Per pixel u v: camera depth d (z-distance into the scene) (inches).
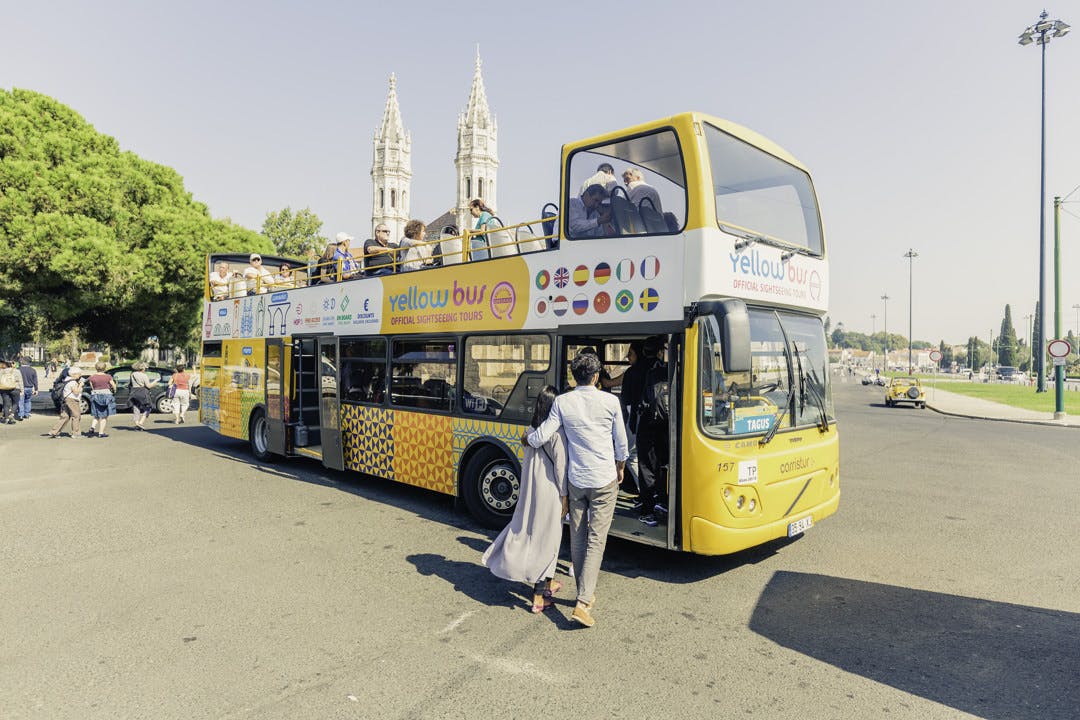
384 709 135.2
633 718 133.0
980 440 623.8
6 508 304.8
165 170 997.8
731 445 207.5
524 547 187.2
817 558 242.7
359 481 382.3
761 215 236.4
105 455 466.3
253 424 458.3
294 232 1845.5
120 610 185.8
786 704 139.0
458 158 3973.9
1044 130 1016.9
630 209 228.5
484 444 280.7
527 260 264.2
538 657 159.9
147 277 869.8
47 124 870.4
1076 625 181.6
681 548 209.3
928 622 183.6
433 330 310.5
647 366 260.2
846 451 542.3
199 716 131.7
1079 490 372.8
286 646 163.9
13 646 162.9
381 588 205.5
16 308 852.6
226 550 242.7
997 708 137.8
